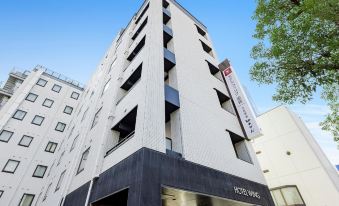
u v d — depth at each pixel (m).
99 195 7.10
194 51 15.11
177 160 6.90
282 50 8.05
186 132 8.34
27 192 18.64
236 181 8.63
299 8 7.64
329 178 12.38
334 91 9.65
